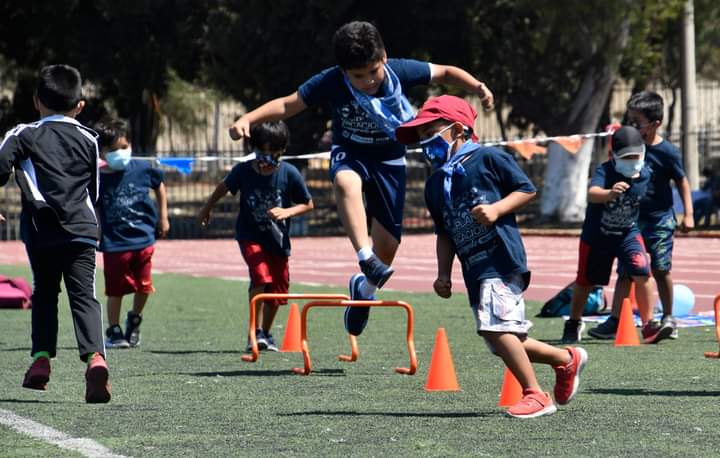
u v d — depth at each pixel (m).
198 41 94.38
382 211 20.84
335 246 76.62
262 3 85.00
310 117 89.69
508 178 15.84
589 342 26.84
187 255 69.69
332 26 84.25
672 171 26.84
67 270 17.64
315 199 104.38
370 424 15.97
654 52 95.06
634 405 17.44
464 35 88.25
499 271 15.87
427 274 51.53
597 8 79.88
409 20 87.00
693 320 31.05
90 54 90.62
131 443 14.53
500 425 15.78
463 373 21.55
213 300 39.59
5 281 36.72
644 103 26.94
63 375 21.66
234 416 16.72
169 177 130.62
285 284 25.98
